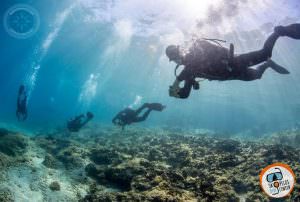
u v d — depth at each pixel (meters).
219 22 20.03
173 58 3.40
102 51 42.00
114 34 32.12
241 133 26.22
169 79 51.31
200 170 6.42
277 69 3.99
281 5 17.08
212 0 17.36
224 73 3.21
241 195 5.27
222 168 6.59
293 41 22.86
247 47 25.36
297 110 50.12
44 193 5.84
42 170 7.02
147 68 45.88
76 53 47.84
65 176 6.96
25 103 14.20
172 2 19.78
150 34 28.64
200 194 5.07
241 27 20.75
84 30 33.53
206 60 3.14
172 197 4.58
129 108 11.73
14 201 5.18
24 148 8.41
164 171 5.78
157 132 18.52
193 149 8.74
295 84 39.12
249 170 6.19
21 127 17.58
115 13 25.52
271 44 3.29
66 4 26.61
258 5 17.20
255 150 7.99
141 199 4.69
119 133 16.45
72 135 14.66
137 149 9.82
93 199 5.19
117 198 5.00
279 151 6.89
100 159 8.12
